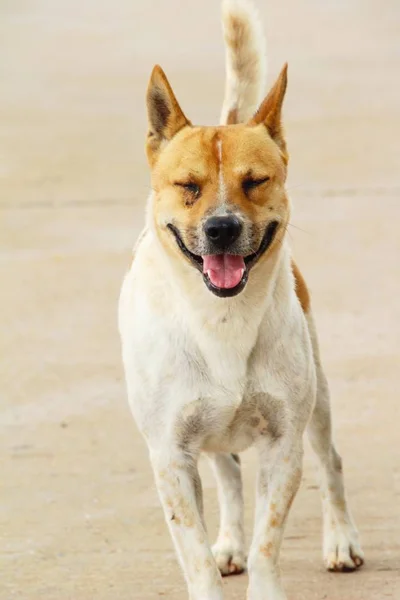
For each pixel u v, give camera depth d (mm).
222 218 8422
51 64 40000
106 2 57000
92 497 11312
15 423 13156
